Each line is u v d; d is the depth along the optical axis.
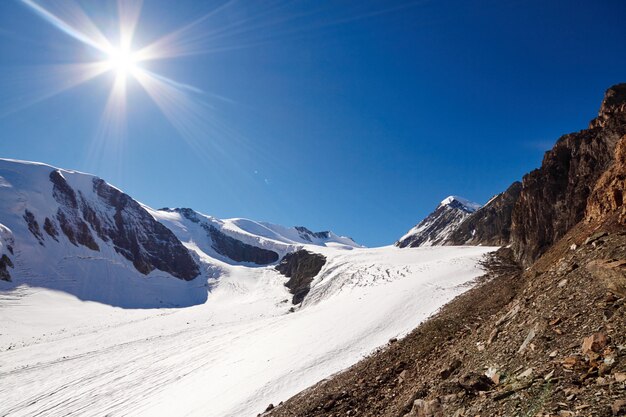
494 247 68.88
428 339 22.91
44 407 38.09
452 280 43.16
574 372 7.83
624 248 11.80
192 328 76.06
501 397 8.69
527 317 12.78
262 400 25.53
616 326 8.55
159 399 34.22
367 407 17.58
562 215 35.78
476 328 19.38
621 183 18.38
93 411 35.22
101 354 56.56
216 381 33.34
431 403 10.70
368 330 32.81
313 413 18.95
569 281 12.65
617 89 37.53
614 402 6.16
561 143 40.66
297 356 31.55
